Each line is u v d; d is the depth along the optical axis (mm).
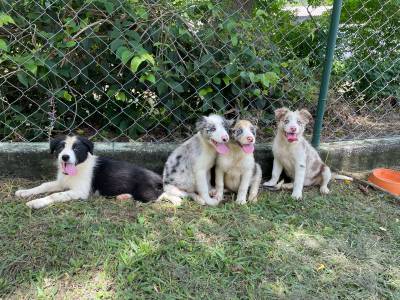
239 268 1219
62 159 1470
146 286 1120
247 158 1646
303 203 1653
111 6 1589
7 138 1762
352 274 1235
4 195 1516
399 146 2102
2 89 1710
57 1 1611
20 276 1129
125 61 1525
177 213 1501
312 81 2145
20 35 1612
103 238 1299
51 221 1356
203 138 1623
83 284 1114
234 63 1799
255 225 1461
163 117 1908
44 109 1753
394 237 1463
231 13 1857
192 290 1126
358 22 2525
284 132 1700
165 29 1697
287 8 2115
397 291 1186
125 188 1582
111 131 1924
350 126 2365
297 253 1313
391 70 2672
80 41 1619
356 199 1740
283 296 1126
